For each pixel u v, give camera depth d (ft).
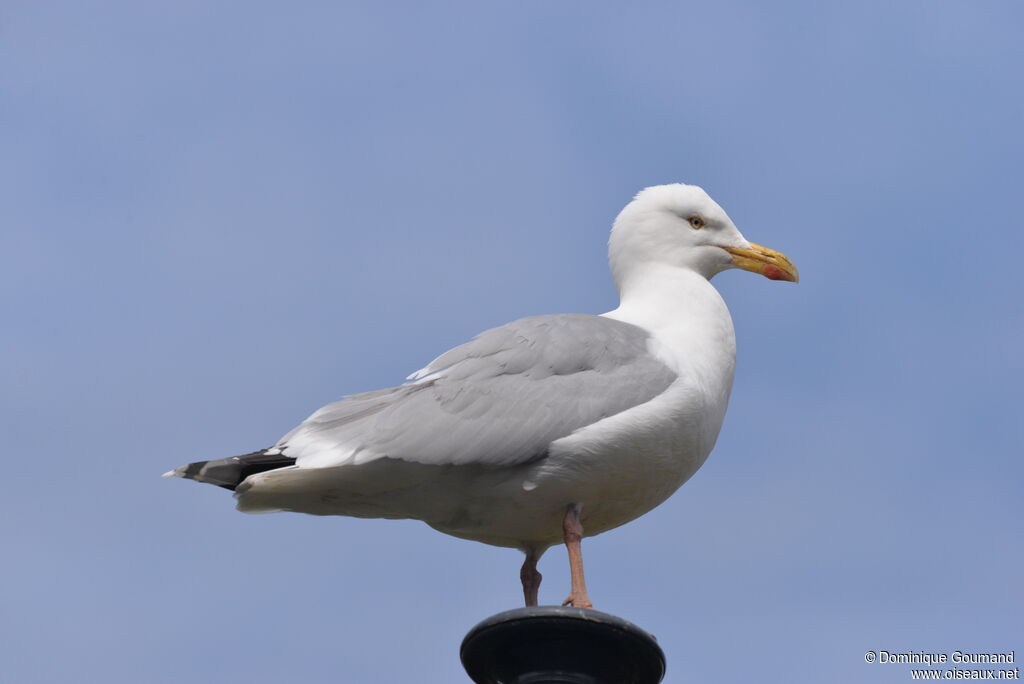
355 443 39.27
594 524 42.73
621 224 50.42
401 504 40.91
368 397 41.91
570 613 31.81
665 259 49.52
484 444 39.45
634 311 46.83
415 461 39.06
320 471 39.01
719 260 50.21
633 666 32.78
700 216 50.14
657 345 43.04
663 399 41.01
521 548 43.78
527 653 32.37
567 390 40.55
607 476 40.42
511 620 31.91
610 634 32.01
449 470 39.70
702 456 42.91
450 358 42.09
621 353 41.96
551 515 41.32
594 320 43.39
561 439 39.78
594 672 32.37
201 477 39.34
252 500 39.96
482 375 40.86
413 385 41.52
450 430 39.50
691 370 42.70
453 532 42.83
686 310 46.21
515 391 40.37
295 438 40.42
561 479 40.06
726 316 46.09
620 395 40.70
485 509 40.93
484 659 33.06
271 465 39.99
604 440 39.88
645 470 41.04
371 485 39.86
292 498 40.19
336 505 40.96
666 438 40.96
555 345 41.63
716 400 43.27
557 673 32.24
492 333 42.70
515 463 39.78
